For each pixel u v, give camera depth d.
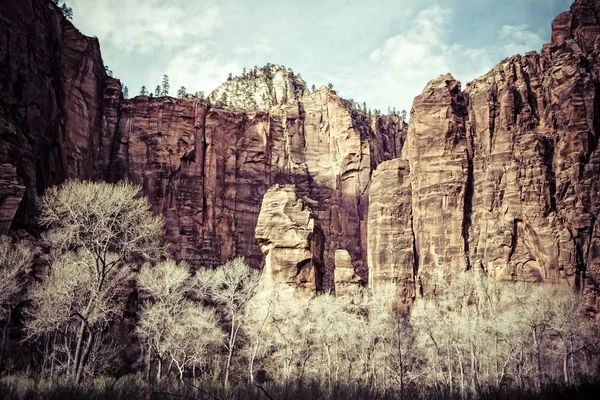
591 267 86.94
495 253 94.00
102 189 43.69
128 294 66.44
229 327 68.62
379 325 62.81
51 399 20.70
